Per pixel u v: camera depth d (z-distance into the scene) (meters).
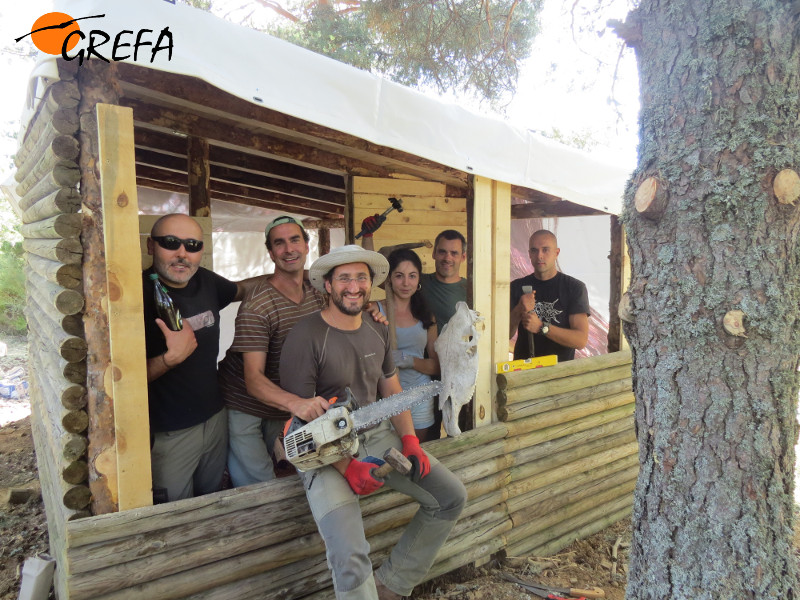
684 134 2.09
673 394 2.12
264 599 2.70
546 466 4.02
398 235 4.79
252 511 2.64
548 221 7.86
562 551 4.14
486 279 3.68
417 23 8.42
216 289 2.94
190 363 2.63
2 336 12.45
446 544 3.41
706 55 2.04
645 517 2.27
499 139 3.39
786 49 1.96
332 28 9.86
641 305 2.22
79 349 2.21
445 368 3.35
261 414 2.97
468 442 3.47
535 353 4.88
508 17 7.27
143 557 2.35
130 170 2.19
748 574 2.01
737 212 1.98
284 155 4.11
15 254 12.72
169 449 2.63
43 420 3.71
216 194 6.52
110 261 2.17
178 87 2.76
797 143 1.97
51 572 2.96
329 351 2.63
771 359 1.99
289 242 2.94
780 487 2.04
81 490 2.25
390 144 2.82
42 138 2.46
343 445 2.32
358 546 2.39
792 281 2.00
